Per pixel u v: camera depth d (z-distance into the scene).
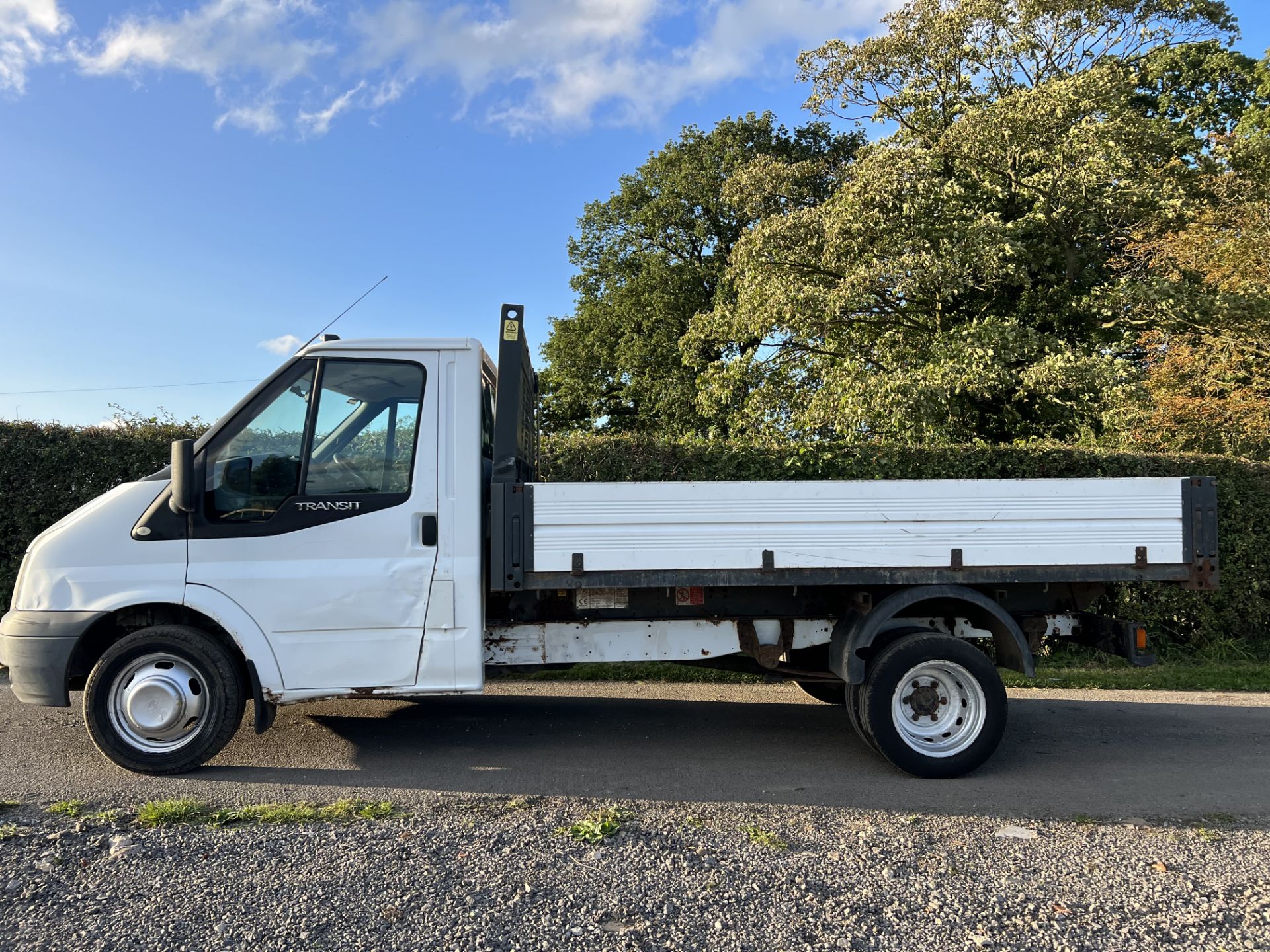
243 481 4.55
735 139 28.47
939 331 13.66
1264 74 18.91
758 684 7.45
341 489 4.62
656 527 4.68
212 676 4.46
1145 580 5.00
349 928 2.87
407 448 4.69
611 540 4.65
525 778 4.61
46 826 3.70
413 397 4.71
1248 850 3.73
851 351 15.22
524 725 5.82
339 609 4.54
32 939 2.76
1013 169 14.07
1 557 7.51
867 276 12.78
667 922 2.96
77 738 5.12
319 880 3.21
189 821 3.80
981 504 4.88
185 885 3.15
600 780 4.60
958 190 13.04
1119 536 4.95
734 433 15.41
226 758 4.89
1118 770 5.03
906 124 15.77
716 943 2.84
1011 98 13.80
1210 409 14.83
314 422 4.64
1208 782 4.78
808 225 14.11
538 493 4.62
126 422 8.05
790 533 4.76
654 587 4.81
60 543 4.48
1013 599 5.38
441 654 4.62
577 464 8.46
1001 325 13.09
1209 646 9.15
